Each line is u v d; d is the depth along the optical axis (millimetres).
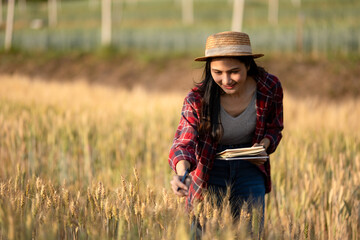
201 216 2930
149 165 6637
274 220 4871
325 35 36688
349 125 10406
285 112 14703
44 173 6688
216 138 3680
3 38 47250
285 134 8570
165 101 15633
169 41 42594
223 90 3650
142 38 43375
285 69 33469
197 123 3664
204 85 3631
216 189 3908
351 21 50500
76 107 11570
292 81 32188
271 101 3738
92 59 41188
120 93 19406
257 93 3697
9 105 11484
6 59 42094
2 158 6781
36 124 8086
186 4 67875
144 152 7984
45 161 7145
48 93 15820
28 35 45594
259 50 36969
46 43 45219
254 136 3820
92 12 78562
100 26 57656
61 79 38656
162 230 2930
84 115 9258
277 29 38375
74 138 7930
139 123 10219
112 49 41781
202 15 71938
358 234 4508
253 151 3525
